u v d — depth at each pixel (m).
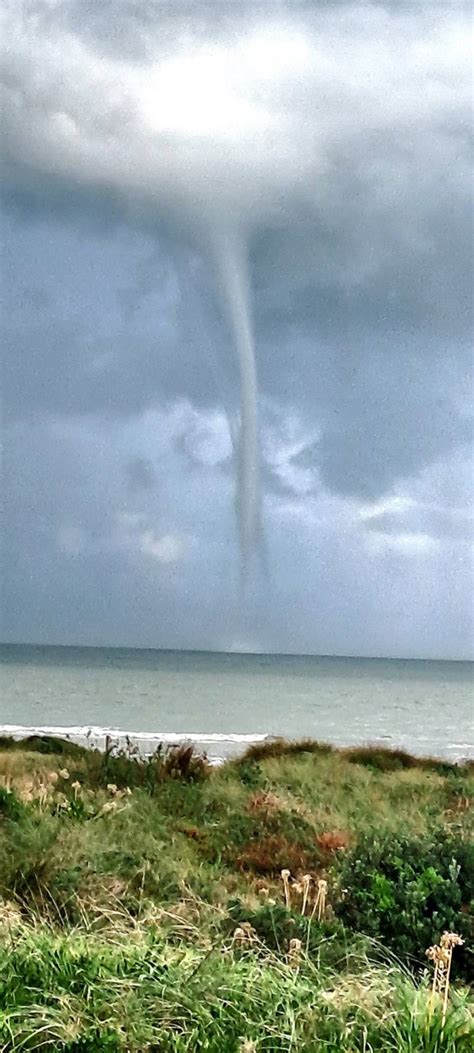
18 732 34.25
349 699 77.12
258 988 5.26
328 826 11.83
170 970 5.36
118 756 15.51
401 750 22.55
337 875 7.88
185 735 35.28
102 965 5.40
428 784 16.62
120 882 7.55
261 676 122.25
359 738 43.19
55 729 38.59
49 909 6.91
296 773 17.28
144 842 9.28
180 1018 4.87
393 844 7.39
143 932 6.25
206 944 6.19
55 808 10.45
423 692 92.50
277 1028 4.89
